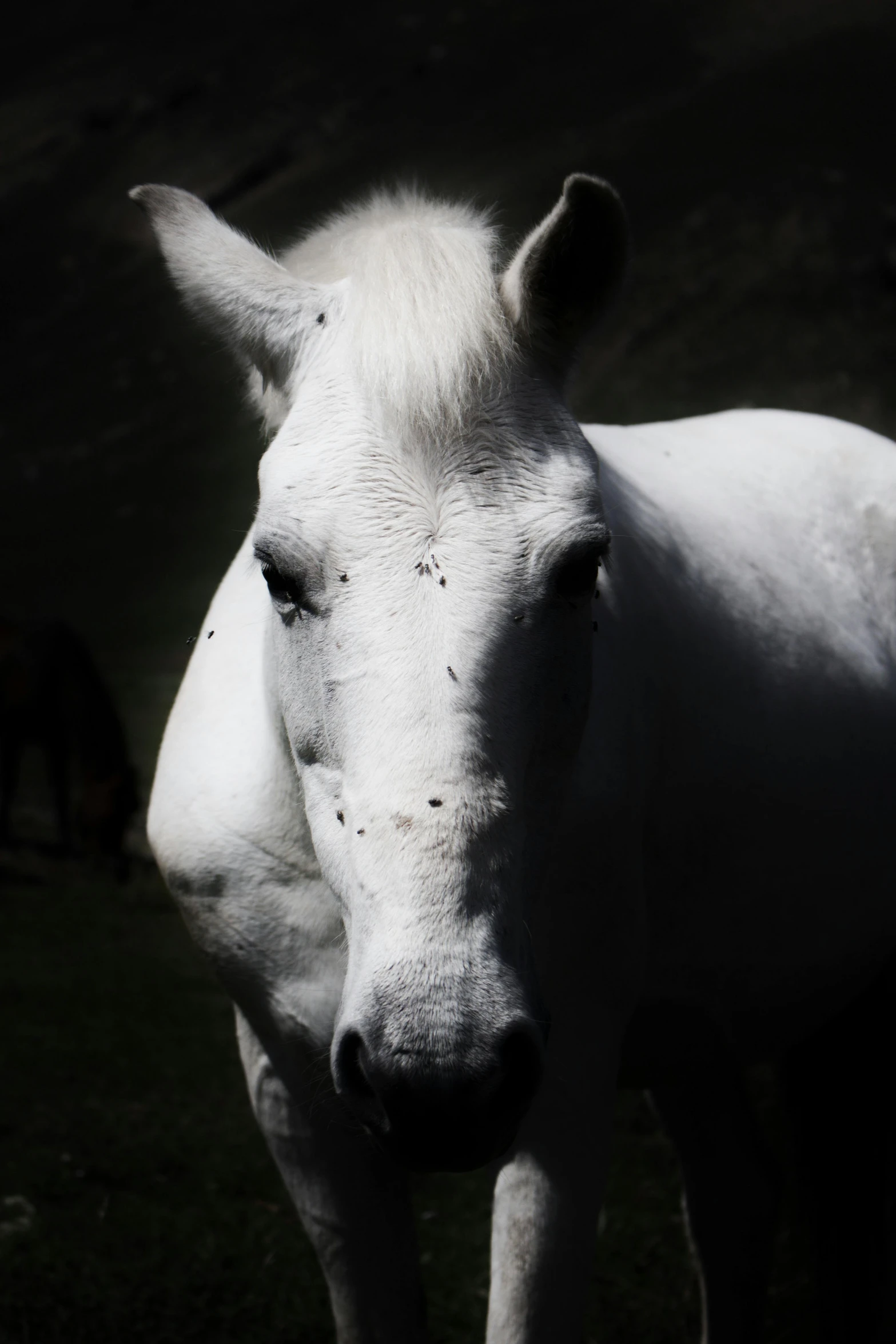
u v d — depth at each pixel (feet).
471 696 6.85
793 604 10.95
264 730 9.09
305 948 8.89
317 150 248.73
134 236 247.29
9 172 276.41
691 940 9.91
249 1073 9.77
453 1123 6.32
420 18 293.02
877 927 11.35
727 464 12.01
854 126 203.51
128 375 198.39
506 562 7.07
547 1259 8.52
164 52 316.19
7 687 45.19
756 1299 11.79
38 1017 23.70
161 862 9.71
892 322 158.30
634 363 155.12
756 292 164.35
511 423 7.35
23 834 50.42
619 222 7.53
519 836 6.98
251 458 164.66
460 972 6.47
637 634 9.24
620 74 246.47
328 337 7.86
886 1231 11.83
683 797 9.58
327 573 7.11
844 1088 12.12
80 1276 13.76
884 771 11.19
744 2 261.85
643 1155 17.03
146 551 137.28
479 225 8.78
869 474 12.66
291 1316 12.96
